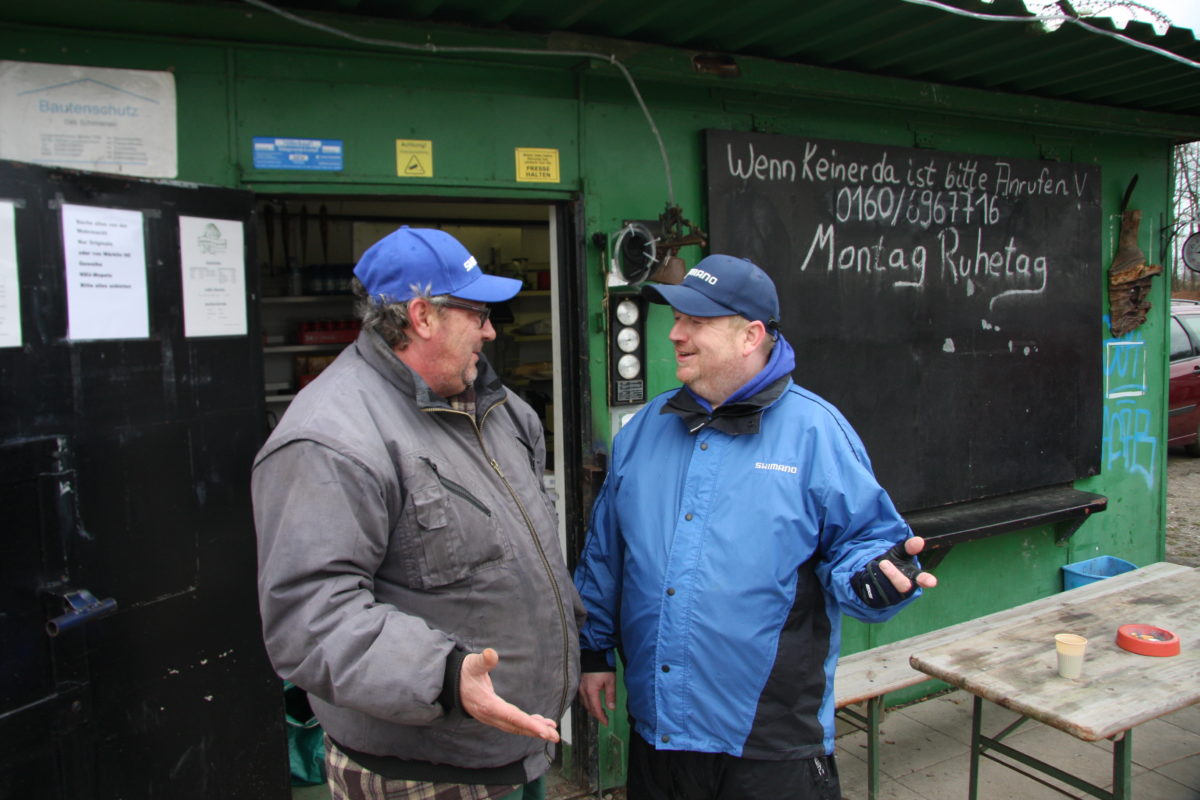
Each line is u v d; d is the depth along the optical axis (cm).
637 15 262
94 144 216
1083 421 425
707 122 313
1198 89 387
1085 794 307
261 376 230
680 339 196
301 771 302
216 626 218
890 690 286
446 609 156
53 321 179
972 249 380
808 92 324
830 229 338
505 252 525
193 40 225
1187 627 274
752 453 191
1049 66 342
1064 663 237
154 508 201
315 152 244
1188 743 344
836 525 186
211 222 215
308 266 477
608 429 301
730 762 187
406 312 158
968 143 381
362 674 136
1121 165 437
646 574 195
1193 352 940
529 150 277
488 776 163
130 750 198
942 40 304
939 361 372
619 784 310
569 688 178
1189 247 457
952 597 393
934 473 373
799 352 333
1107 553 449
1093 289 425
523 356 546
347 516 143
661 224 290
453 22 252
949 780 321
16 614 174
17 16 204
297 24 233
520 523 167
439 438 162
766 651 184
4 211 170
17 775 175
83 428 186
